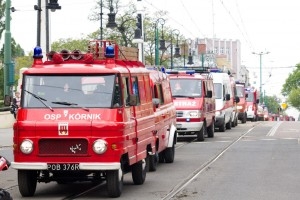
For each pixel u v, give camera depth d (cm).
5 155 2606
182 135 3450
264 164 2145
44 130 1451
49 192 1591
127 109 1537
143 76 1753
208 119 3322
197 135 3195
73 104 1477
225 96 4066
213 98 3528
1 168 1205
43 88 1502
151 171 1984
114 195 1484
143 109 1708
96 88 1495
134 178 1681
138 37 3941
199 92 3189
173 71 3241
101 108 1470
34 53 1555
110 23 3884
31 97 1495
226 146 2886
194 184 1691
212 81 3556
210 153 2564
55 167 1448
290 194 1512
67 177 1517
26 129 1458
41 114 1470
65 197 1504
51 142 1452
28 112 1476
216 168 2047
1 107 4662
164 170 2011
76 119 1455
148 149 1811
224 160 2288
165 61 7119
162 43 5297
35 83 1508
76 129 1445
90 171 1488
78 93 1493
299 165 2112
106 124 1445
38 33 3170
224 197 1470
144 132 1700
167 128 2125
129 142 1534
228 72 4606
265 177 1819
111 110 1469
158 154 2177
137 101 1634
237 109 4891
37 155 1452
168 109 2144
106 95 1486
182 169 2036
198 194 1517
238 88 5394
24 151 1454
